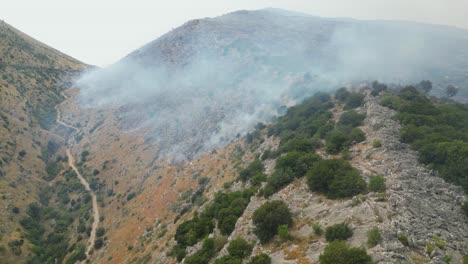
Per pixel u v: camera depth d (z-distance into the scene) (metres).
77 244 84.38
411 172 36.72
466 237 27.41
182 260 46.16
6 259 76.56
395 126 49.38
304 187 39.41
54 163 128.25
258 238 33.69
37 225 93.75
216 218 50.94
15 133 127.19
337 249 23.42
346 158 43.25
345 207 31.59
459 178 35.66
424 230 26.48
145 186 100.38
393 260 21.78
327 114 69.69
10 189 99.31
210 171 89.19
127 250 73.50
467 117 55.91
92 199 104.06
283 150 59.78
